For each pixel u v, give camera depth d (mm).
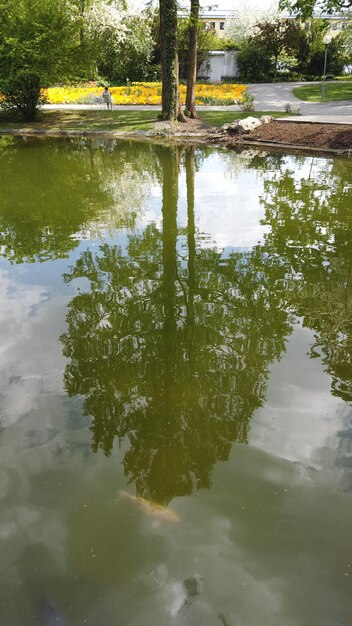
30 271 5836
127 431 3018
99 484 2604
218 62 42406
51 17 20312
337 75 43438
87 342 4129
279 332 4301
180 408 3234
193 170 12578
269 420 3117
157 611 1961
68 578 2102
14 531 2330
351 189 10219
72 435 2992
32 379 3586
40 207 9039
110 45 33281
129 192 10211
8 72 20828
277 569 2127
